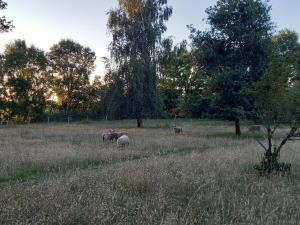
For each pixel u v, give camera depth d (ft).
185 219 23.97
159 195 28.43
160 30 141.08
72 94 250.37
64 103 254.88
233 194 30.09
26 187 32.17
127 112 140.36
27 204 25.94
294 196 30.48
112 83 140.36
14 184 34.96
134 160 49.80
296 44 195.62
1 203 26.81
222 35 106.73
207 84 107.34
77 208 24.89
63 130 118.42
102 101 144.77
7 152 56.03
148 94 139.85
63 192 29.22
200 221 23.86
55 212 24.39
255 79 102.22
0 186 35.47
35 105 227.81
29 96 231.09
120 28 139.85
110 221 23.24
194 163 44.14
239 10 106.83
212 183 33.71
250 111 101.04
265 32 106.32
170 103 235.20
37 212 24.79
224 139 87.45
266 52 104.99
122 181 33.35
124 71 138.51
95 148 63.36
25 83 223.10
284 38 197.26
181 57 233.96
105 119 220.84
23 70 236.22
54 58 253.85
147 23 139.44
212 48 107.55
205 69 109.81
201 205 27.37
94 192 29.60
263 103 43.80
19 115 224.53
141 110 140.15
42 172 43.47
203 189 31.60
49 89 250.57
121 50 138.82
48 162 47.67
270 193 30.89
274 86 43.11
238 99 100.58
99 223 23.12
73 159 50.52
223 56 108.58
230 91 101.40
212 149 66.54
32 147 64.03
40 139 83.51
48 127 141.79
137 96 136.46
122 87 139.13
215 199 28.48
